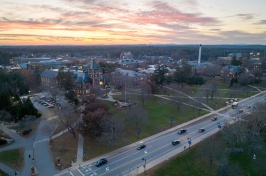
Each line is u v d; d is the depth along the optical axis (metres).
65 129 82.75
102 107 84.88
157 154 66.06
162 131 82.88
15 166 59.16
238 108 111.38
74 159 62.88
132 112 93.50
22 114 87.69
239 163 63.88
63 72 132.38
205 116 99.94
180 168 60.34
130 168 58.78
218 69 196.38
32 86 152.50
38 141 73.31
